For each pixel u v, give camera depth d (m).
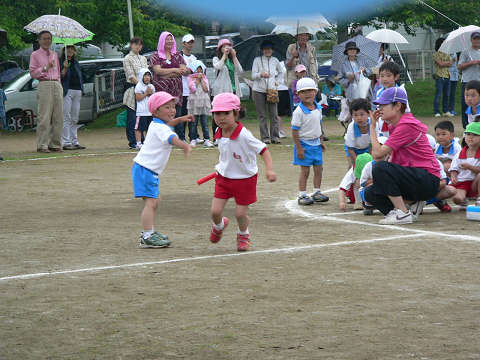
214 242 6.49
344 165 12.55
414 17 26.14
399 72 8.68
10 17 26.14
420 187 7.33
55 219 8.09
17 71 27.94
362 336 3.88
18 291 4.97
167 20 27.62
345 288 4.86
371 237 6.64
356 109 8.39
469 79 15.55
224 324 4.15
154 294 4.82
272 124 16.64
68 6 26.97
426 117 23.75
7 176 12.09
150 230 6.48
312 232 7.00
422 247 6.12
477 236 6.55
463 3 26.48
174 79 15.71
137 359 3.63
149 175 6.43
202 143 17.05
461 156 8.14
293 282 5.05
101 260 5.93
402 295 4.65
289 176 11.45
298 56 17.45
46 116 15.99
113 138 20.47
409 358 3.55
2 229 7.50
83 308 4.54
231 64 16.48
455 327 4.00
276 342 3.83
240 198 6.18
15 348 3.83
